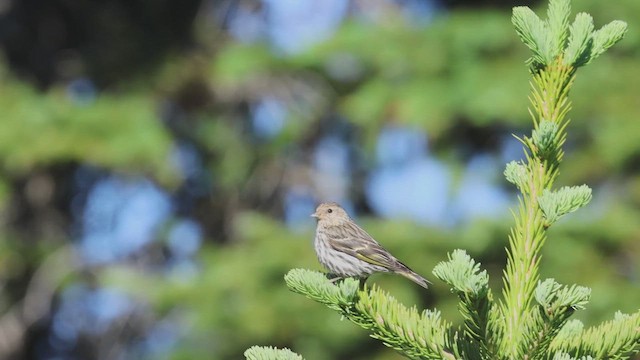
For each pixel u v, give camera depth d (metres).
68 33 21.73
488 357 4.34
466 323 4.34
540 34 4.77
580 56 4.74
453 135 18.73
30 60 21.61
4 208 20.11
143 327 21.27
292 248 16.48
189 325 16.41
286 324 16.12
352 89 19.42
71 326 21.80
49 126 17.89
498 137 19.06
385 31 17.55
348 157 21.34
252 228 17.17
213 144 20.86
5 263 19.98
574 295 4.13
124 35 20.59
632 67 17.42
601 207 17.05
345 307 4.79
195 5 21.67
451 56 17.20
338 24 19.31
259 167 21.55
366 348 16.25
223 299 16.42
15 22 21.55
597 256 16.42
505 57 17.23
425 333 4.68
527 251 4.55
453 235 16.23
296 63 18.38
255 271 16.33
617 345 4.48
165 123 20.25
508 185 19.06
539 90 4.79
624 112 17.02
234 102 21.08
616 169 17.44
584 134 17.86
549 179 4.63
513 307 4.51
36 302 20.91
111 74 20.12
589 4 17.03
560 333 4.83
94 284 21.12
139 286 16.80
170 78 19.98
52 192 21.25
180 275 16.84
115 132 18.08
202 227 21.67
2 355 21.12
